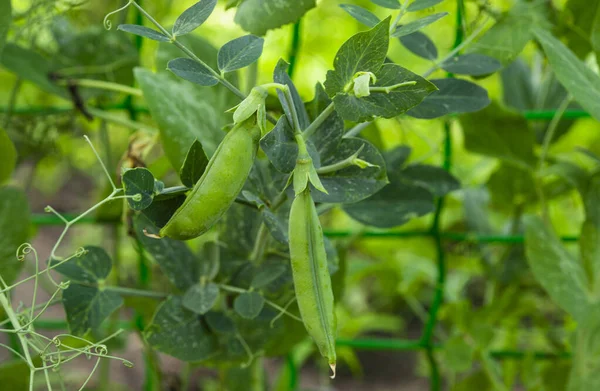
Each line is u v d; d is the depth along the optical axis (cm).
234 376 89
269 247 71
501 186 91
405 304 143
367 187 60
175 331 70
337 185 60
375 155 60
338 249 80
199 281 72
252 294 68
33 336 68
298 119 59
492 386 88
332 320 56
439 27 122
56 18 85
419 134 90
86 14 96
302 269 55
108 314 68
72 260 69
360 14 61
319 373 173
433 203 76
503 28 72
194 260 72
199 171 59
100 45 85
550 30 79
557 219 109
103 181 92
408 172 80
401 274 112
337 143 61
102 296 69
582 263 78
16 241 76
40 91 114
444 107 64
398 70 55
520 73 93
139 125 85
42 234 194
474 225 98
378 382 172
